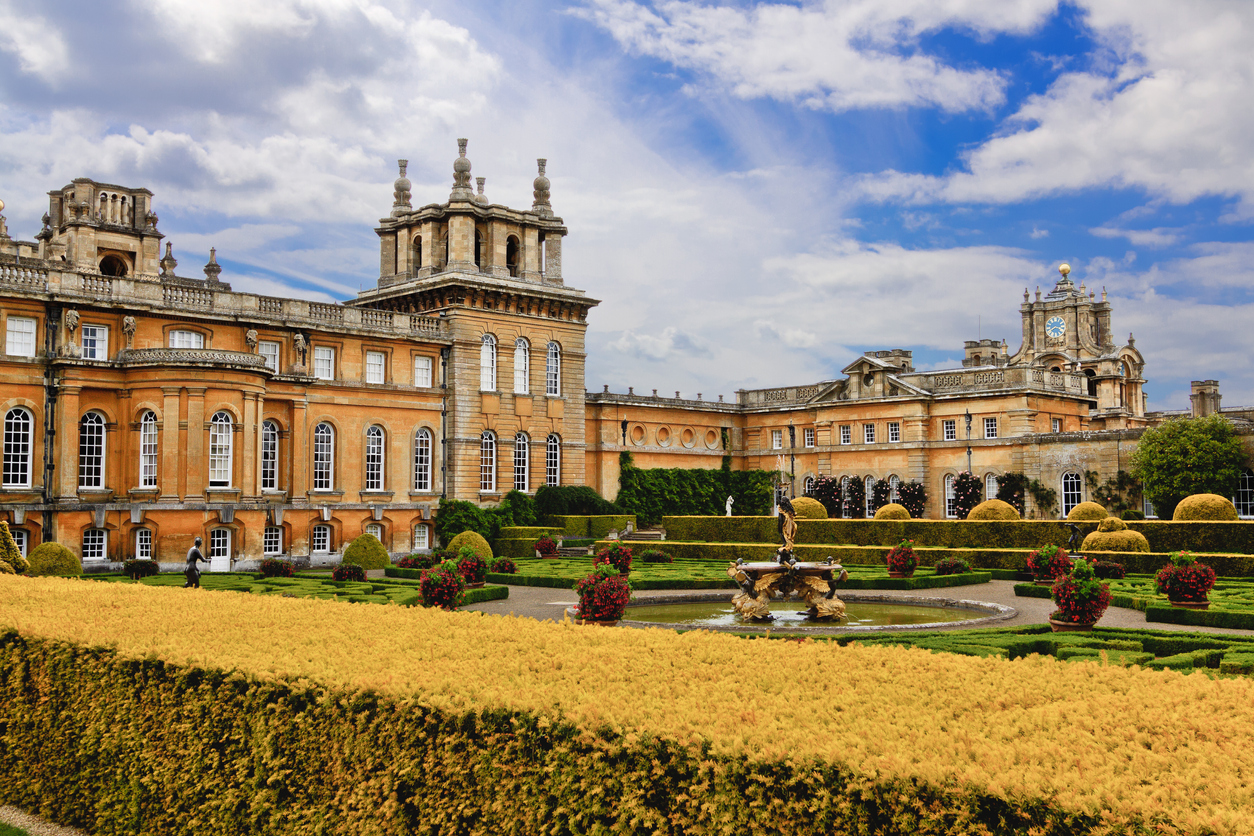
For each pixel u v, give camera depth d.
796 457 77.56
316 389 51.78
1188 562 25.28
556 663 9.59
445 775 8.12
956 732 6.87
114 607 14.34
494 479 58.75
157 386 43.38
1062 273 95.62
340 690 8.87
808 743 6.76
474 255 59.97
